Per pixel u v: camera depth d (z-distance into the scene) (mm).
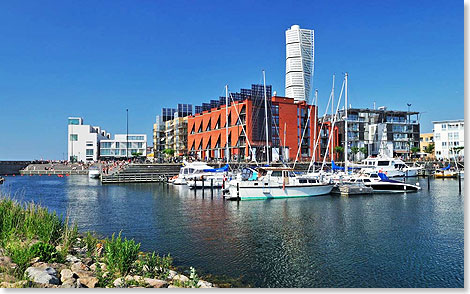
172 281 13578
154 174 78938
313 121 115125
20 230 17812
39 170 115000
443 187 61625
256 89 107125
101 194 53219
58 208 38469
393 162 81375
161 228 27547
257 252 20781
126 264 13414
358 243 22812
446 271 17609
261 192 43969
